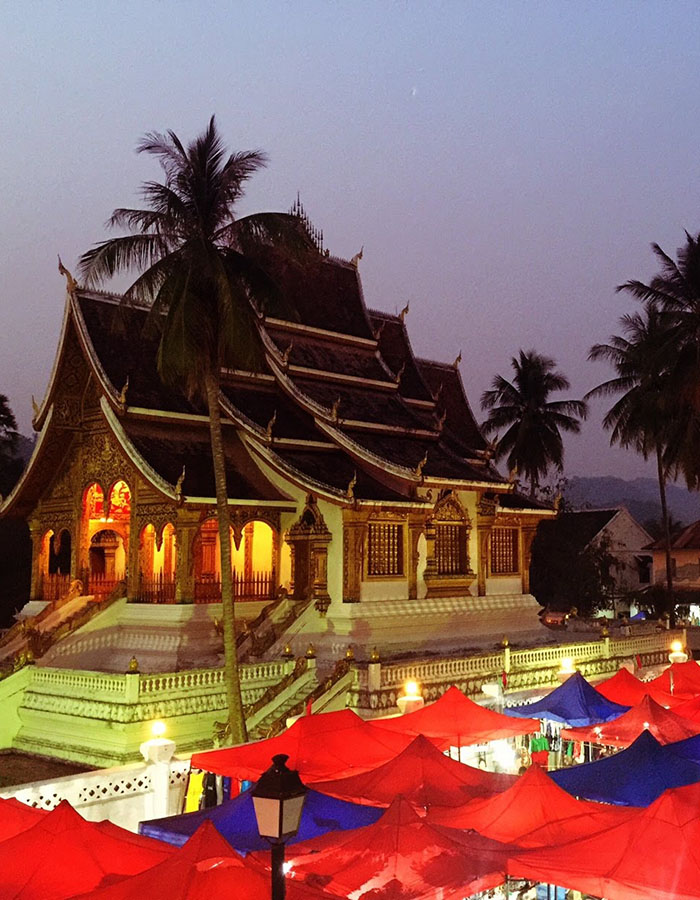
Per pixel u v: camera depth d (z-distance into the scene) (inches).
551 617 2178.9
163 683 1053.2
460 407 1910.7
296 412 1494.8
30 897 452.4
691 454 2126.0
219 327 1055.6
